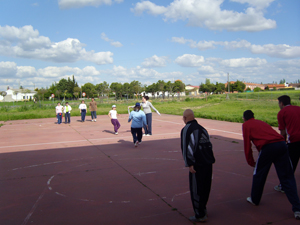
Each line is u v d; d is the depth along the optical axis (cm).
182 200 450
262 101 4094
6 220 384
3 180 573
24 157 793
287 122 462
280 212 400
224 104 3794
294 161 464
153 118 2056
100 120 2031
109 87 9206
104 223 372
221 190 496
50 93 8681
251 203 432
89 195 480
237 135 1142
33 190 511
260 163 409
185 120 390
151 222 373
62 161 735
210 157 371
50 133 1328
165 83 8825
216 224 365
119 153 827
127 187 519
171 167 659
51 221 380
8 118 2241
